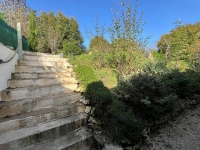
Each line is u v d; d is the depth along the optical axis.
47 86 2.99
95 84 3.01
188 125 3.21
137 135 2.24
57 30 11.67
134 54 4.97
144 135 2.54
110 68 5.20
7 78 2.77
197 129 3.03
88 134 2.36
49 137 2.07
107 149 2.08
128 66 4.68
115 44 4.82
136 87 3.09
